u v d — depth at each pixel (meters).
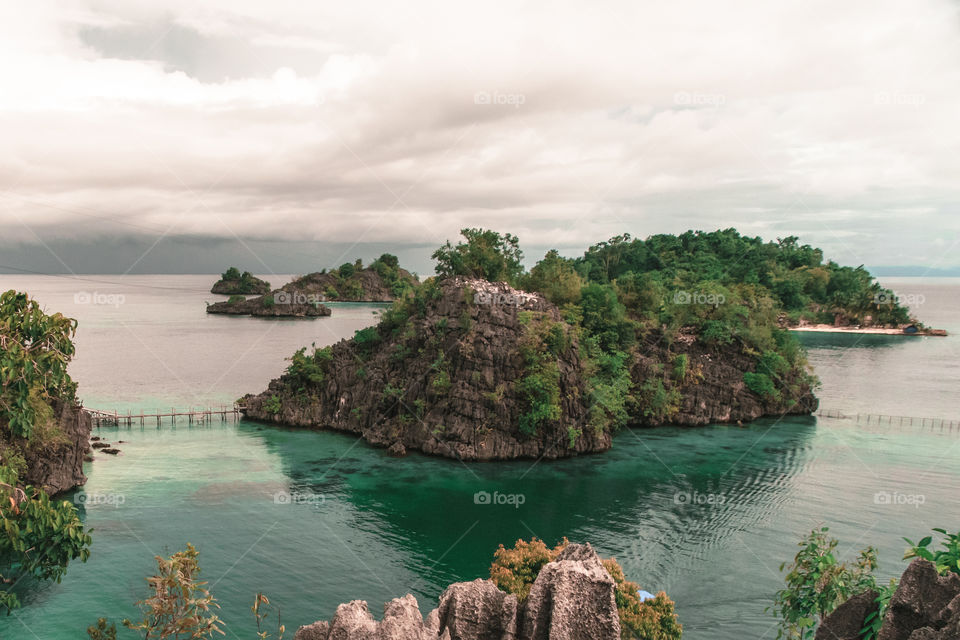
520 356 100.50
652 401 117.50
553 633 16.69
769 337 136.00
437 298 114.44
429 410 99.81
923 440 108.44
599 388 103.75
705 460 95.62
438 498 77.50
